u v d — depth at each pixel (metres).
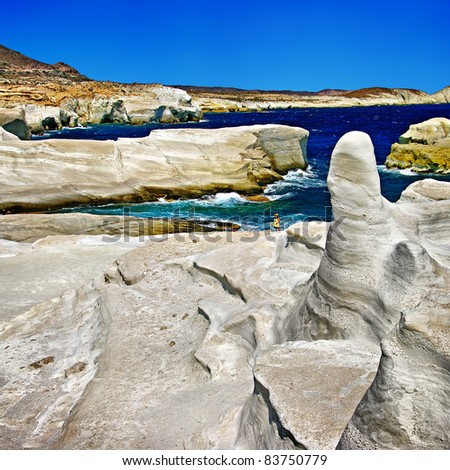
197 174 26.50
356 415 3.89
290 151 31.09
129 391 6.89
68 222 18.31
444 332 3.59
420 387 3.61
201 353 7.27
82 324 9.77
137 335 8.34
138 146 26.25
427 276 5.41
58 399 7.38
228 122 91.56
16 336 9.67
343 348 5.68
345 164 6.01
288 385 4.91
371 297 5.87
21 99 76.75
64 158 25.06
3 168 24.25
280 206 24.75
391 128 73.25
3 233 17.20
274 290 8.20
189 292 9.54
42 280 13.20
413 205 7.87
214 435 5.47
